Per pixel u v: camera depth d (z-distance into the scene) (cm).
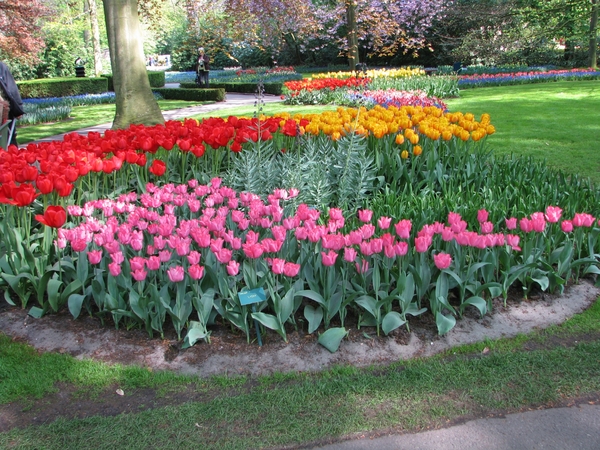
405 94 1367
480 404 267
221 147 600
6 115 663
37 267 360
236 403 270
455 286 359
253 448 242
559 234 404
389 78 1852
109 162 454
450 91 1730
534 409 264
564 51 3188
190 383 290
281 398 272
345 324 337
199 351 315
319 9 2359
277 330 314
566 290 382
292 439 246
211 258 347
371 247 301
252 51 4512
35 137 1266
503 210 431
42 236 398
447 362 302
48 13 2355
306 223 332
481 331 332
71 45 3253
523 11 2575
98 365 305
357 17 2325
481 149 623
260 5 1988
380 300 317
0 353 319
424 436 247
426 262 349
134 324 334
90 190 518
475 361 300
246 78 3166
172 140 532
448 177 562
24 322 349
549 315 351
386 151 577
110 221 359
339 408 265
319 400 271
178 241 330
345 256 307
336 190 517
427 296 355
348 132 550
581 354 306
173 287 342
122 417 263
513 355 305
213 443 245
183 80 3762
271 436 248
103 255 360
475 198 479
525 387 279
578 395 273
